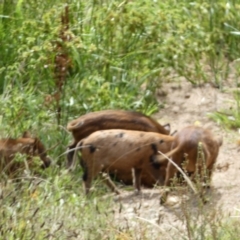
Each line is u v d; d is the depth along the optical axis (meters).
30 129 23.33
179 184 19.95
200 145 18.91
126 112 22.33
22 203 18.95
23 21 27.12
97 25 27.14
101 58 26.53
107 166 21.16
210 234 18.39
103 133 21.11
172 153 20.23
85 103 24.59
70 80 25.47
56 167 21.92
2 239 17.14
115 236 18.23
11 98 24.47
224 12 28.84
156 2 28.97
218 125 25.27
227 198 20.89
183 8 28.92
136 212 19.25
